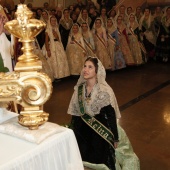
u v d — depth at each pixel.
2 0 5.76
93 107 2.10
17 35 1.00
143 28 7.84
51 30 5.66
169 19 7.62
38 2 8.16
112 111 2.09
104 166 2.04
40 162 1.00
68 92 5.06
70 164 1.12
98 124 2.12
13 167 0.90
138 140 3.26
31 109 1.05
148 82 5.77
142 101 4.58
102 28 6.55
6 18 2.48
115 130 2.10
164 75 6.40
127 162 2.27
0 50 2.42
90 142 2.16
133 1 9.05
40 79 1.01
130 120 3.81
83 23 6.32
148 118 3.89
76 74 6.07
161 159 2.87
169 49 7.75
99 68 2.11
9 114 1.27
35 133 1.03
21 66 1.00
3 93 1.01
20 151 0.96
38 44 5.48
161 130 3.53
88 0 8.73
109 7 8.97
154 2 8.93
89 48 6.35
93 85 2.12
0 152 0.96
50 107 4.27
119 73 6.57
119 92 5.05
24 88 1.00
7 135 1.07
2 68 1.61
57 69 5.75
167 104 4.46
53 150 1.04
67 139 1.10
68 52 6.12
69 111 2.26
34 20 0.98
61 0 8.74
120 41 6.94
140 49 7.26
